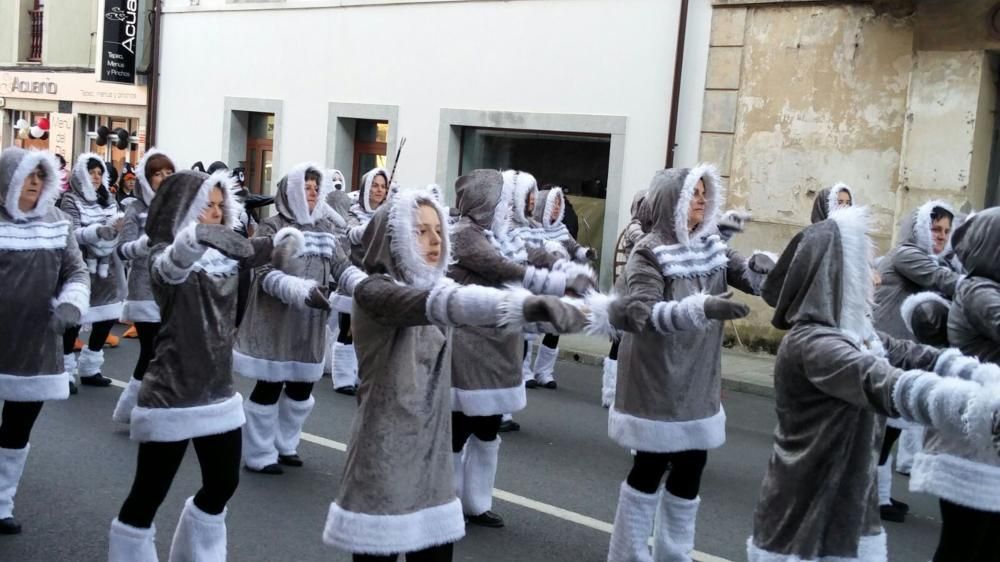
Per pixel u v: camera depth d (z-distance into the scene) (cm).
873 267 396
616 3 1417
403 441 373
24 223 532
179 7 2002
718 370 516
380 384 374
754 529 378
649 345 497
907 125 1175
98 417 810
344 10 1738
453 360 593
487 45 1555
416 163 1647
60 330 516
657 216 519
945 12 1140
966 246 452
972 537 428
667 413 495
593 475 724
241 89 1902
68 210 939
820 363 346
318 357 687
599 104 1438
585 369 1202
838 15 1230
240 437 462
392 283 359
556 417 913
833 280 362
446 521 382
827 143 1247
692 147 1353
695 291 508
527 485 692
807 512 359
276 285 635
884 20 1196
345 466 383
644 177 1398
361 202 1047
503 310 320
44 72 2384
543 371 1060
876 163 1215
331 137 1764
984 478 419
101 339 924
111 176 1373
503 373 598
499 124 1542
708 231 520
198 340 446
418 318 344
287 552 546
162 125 2053
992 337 434
